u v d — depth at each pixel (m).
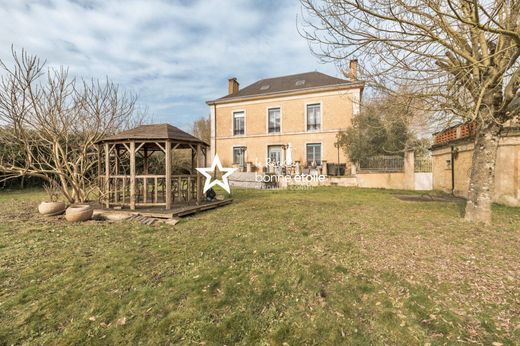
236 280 3.05
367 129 14.33
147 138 6.84
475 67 4.23
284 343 2.07
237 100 20.48
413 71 4.69
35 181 14.80
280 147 19.70
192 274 3.22
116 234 4.98
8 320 2.37
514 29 3.67
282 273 3.20
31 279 3.13
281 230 5.11
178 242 4.46
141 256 3.82
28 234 4.95
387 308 2.47
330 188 13.87
